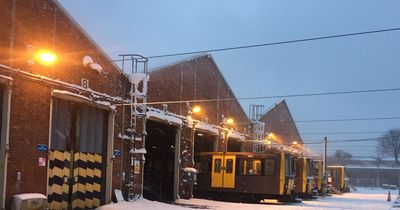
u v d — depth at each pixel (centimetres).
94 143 2255
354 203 3541
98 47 2231
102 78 2267
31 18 1836
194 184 3206
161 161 3225
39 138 1864
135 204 2331
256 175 3164
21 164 1777
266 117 5025
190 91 3247
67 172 2070
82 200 2172
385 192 7488
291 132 6125
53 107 1975
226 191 3234
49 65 1925
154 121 2828
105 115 2336
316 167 4569
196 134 3594
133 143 2492
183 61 3139
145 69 2566
